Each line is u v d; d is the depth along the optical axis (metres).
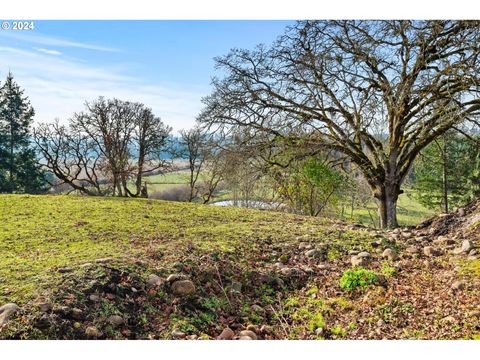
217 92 17.91
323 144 17.00
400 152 17.20
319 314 5.95
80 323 4.90
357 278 6.74
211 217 11.96
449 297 6.02
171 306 5.71
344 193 22.47
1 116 38.12
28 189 37.53
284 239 9.10
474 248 7.78
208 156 19.19
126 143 27.16
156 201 14.55
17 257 7.23
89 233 9.44
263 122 17.25
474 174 28.98
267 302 6.46
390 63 15.23
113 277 5.89
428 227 10.24
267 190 22.30
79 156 27.78
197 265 6.86
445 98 14.14
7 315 4.65
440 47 14.88
